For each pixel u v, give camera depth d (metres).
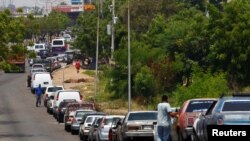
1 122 68.56
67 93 72.00
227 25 68.81
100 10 127.81
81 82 106.38
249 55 67.44
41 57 173.50
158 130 29.86
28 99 94.44
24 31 61.69
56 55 169.25
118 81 80.56
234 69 67.88
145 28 113.00
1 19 60.09
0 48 60.09
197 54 73.38
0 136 54.53
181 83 73.75
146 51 78.12
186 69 73.19
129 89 60.72
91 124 48.97
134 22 113.50
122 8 115.31
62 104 67.75
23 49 61.88
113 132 42.16
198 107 31.08
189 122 30.06
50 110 77.12
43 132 58.47
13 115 76.12
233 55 67.88
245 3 70.00
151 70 75.50
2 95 100.06
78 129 55.84
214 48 68.69
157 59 76.56
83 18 132.38
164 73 74.88
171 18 94.75
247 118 24.84
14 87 111.00
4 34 60.19
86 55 132.00
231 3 69.50
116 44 106.94
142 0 114.31
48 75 98.06
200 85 61.22
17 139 51.72
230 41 67.62
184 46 74.06
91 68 127.19
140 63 77.75
